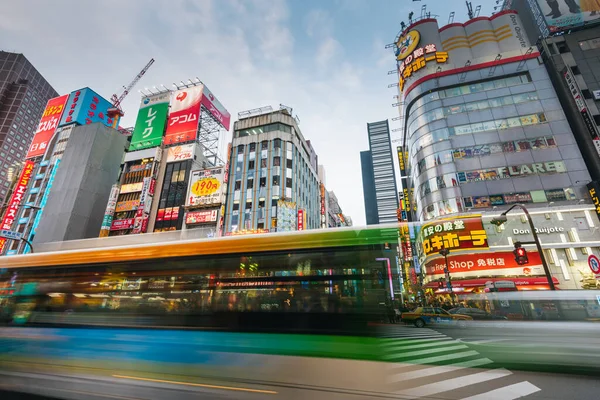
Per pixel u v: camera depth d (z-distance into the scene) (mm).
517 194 29688
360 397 4359
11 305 6695
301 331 5090
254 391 4496
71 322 6125
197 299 5609
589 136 29406
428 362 7617
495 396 5074
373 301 5172
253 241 5797
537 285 24703
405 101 42188
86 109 61844
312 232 5715
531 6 38312
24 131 110000
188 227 42938
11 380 5297
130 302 5949
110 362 5543
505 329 15805
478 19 40406
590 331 14031
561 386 5637
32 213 52125
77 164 52344
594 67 31891
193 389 4645
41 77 123938
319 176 72062
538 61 34781
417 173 37000
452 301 26562
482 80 36125
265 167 45344
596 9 34406
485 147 32688
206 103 55156
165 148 51469
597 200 26828
